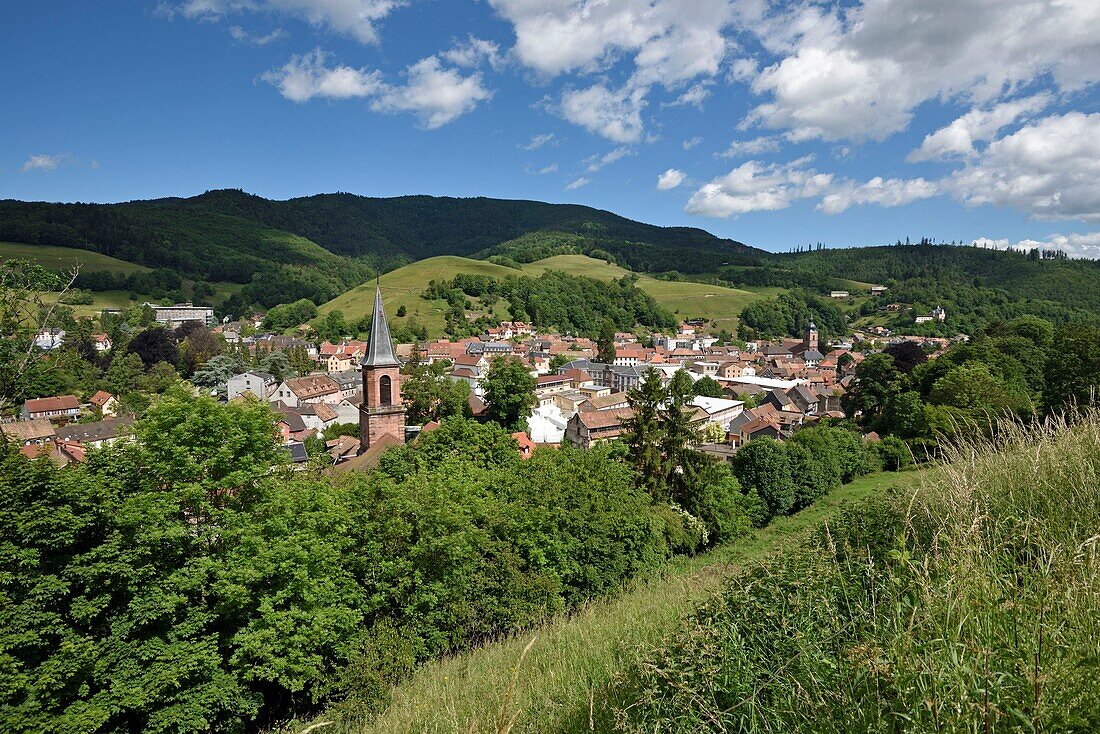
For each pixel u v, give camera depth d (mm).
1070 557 4098
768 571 6816
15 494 13531
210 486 17719
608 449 31391
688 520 32125
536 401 72500
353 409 87750
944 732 3123
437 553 18562
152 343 113188
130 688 13445
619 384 128125
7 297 21922
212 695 14391
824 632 4723
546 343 154500
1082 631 3492
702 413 82312
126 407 80750
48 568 13742
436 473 23781
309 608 16094
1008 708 3051
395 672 15500
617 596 17344
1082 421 7234
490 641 17797
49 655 13195
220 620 16625
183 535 16047
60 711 12969
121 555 14367
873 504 8117
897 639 3842
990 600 3867
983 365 53406
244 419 19844
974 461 7051
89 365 99625
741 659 5000
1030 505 5715
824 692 4055
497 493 24500
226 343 134750
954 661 3355
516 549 20328
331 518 17750
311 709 17328
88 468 17219
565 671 7418
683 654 5449
